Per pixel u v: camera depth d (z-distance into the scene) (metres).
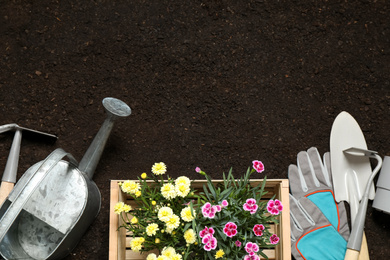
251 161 1.66
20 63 1.67
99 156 1.55
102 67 1.67
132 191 1.41
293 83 1.69
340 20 1.71
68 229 1.49
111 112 1.51
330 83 1.69
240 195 1.44
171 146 1.65
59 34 1.68
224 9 1.69
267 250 1.56
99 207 1.61
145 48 1.68
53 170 1.52
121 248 1.49
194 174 1.65
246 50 1.69
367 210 1.65
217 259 1.40
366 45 1.70
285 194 1.49
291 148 1.67
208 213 1.35
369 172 1.66
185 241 1.43
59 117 1.66
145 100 1.67
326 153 1.66
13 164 1.62
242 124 1.67
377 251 1.64
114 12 1.68
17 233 1.55
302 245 1.60
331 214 1.63
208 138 1.66
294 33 1.70
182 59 1.68
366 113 1.69
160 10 1.69
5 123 1.65
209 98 1.67
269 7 1.70
